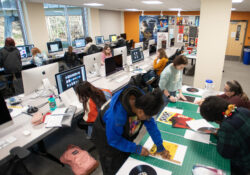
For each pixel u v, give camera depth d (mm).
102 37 8797
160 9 8539
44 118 1917
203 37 3688
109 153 1314
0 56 4188
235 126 1127
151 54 5500
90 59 3518
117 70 3455
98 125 1267
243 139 1133
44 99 2484
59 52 6887
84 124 2299
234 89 1855
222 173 1127
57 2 5805
